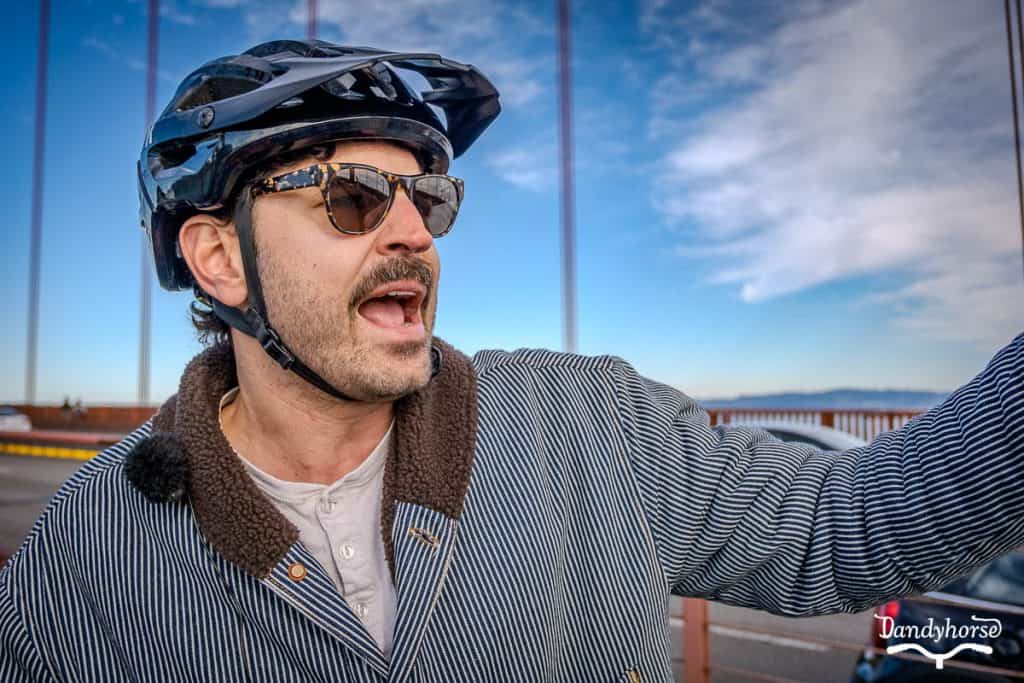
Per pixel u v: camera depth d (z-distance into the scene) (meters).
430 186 0.90
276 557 0.81
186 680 0.82
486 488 0.91
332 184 0.82
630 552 0.94
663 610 0.94
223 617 0.82
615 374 1.08
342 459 0.93
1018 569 2.78
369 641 0.79
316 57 0.94
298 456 0.92
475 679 0.81
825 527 0.90
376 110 0.86
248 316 0.88
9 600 0.89
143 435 0.99
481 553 0.87
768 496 0.94
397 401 0.93
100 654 0.86
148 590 0.84
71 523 0.89
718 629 4.79
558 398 1.04
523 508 0.91
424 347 0.86
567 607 0.92
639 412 1.03
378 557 0.90
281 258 0.84
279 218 0.84
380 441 0.94
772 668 4.05
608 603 0.92
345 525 0.90
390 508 0.88
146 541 0.86
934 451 0.83
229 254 0.91
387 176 0.85
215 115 0.84
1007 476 0.75
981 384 0.81
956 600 2.74
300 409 0.90
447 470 0.89
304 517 0.91
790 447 1.04
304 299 0.83
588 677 0.90
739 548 0.94
